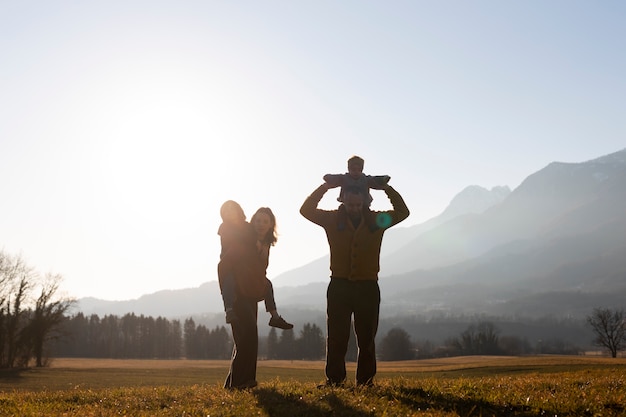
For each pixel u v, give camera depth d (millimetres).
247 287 9484
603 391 9984
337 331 9695
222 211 9602
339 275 9625
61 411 8633
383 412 7680
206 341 171625
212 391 9906
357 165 9711
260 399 8484
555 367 59188
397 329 153625
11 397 10641
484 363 81875
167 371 73688
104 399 9930
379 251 9711
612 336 109375
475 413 8273
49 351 89562
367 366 9898
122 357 163375
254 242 9523
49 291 77750
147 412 8234
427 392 9383
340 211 9672
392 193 9727
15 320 74938
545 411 8352
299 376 53594
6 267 72750
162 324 170625
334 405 7992
